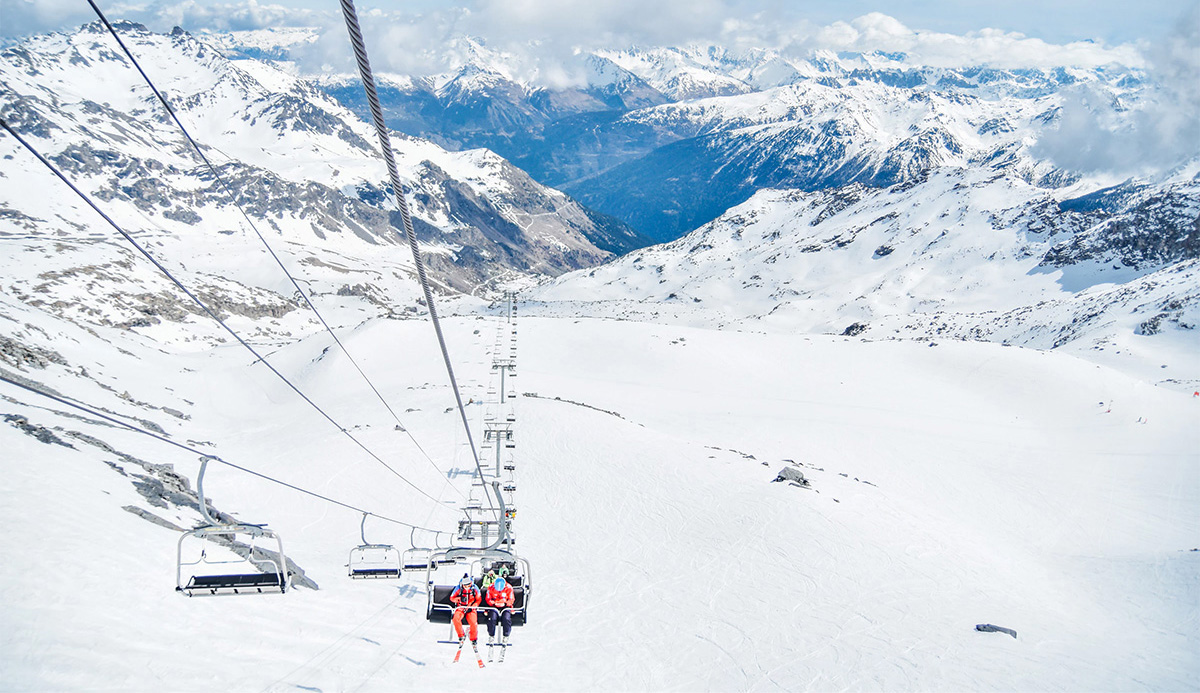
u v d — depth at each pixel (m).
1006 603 42.72
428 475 57.50
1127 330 176.38
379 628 26.52
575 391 107.12
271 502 50.09
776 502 53.19
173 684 17.16
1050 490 78.50
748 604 38.09
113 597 21.19
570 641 31.06
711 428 92.75
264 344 188.38
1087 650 35.78
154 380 100.38
